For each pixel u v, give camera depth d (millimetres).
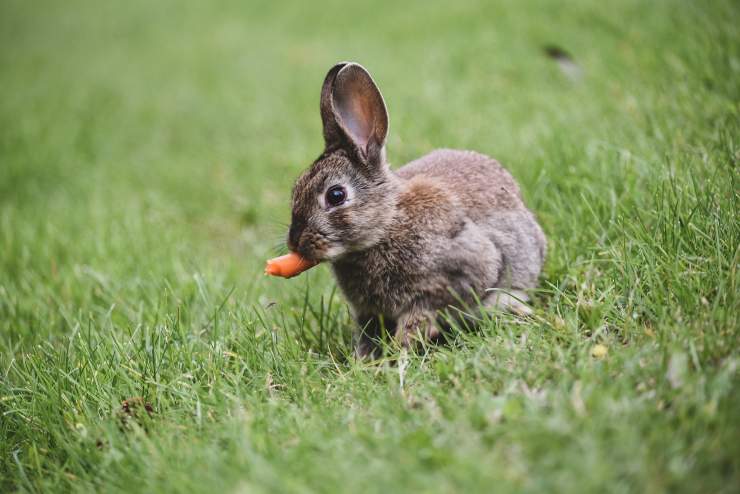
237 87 23625
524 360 6328
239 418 6059
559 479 4574
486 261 7621
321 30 29016
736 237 7027
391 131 13750
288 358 7336
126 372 7352
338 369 7047
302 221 7547
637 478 4578
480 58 17781
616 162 9570
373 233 7578
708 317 6215
